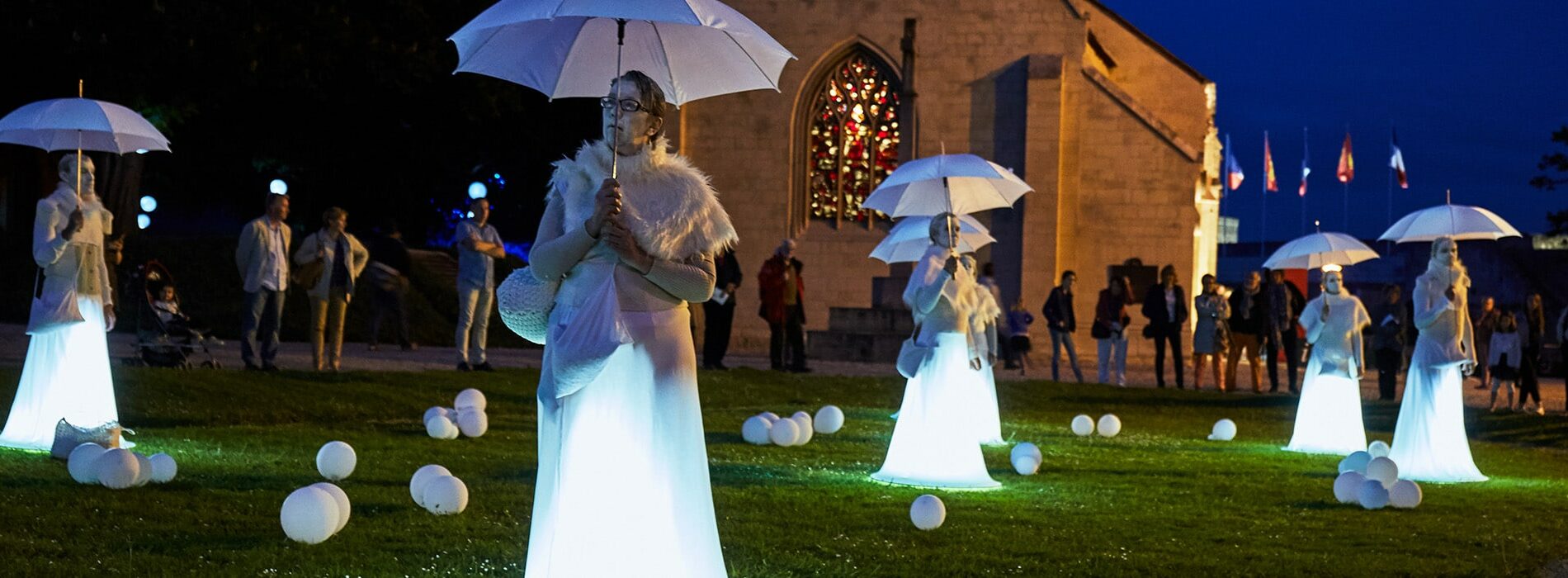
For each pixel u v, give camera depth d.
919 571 8.47
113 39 29.97
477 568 8.07
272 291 19.78
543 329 6.52
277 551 8.28
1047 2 39.72
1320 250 20.05
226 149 38.91
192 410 16.14
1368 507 12.19
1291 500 12.58
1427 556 9.69
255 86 32.78
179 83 32.09
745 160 40.41
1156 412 23.47
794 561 8.59
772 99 40.28
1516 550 10.01
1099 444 17.73
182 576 7.52
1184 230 39.22
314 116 37.56
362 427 16.27
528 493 11.09
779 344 26.91
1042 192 39.19
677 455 6.43
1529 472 16.89
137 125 13.66
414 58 35.09
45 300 12.96
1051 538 9.83
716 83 7.37
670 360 6.44
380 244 27.38
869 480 12.98
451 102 38.16
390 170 41.94
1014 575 8.45
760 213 40.38
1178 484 13.49
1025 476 13.75
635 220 6.25
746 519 10.14
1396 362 26.97
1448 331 15.80
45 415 13.09
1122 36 45.25
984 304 14.77
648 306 6.43
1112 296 28.06
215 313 31.22
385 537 8.89
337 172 42.12
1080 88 39.66
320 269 20.30
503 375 21.88
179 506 9.75
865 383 24.97
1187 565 8.91
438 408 15.65
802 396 22.77
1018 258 39.38
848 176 40.50
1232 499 12.45
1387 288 27.11
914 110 39.84
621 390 6.38
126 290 20.23
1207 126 44.88
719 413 19.94
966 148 39.81
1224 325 27.36
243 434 14.87
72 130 14.30
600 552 6.34
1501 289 55.50
